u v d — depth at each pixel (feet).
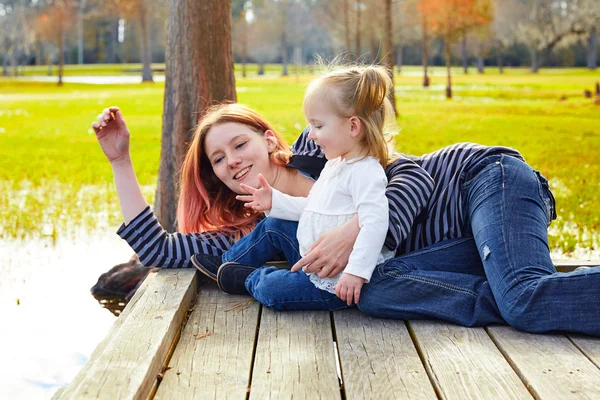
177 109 18.88
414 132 47.19
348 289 9.98
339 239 10.24
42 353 13.35
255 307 11.09
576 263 12.69
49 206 25.75
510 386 8.21
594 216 22.52
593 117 58.03
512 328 9.94
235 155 11.91
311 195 11.06
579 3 159.94
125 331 9.14
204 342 9.68
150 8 158.81
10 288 17.21
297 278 10.62
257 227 11.67
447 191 11.34
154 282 11.40
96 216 24.27
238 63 284.41
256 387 8.21
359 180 10.31
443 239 11.35
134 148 41.57
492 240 10.22
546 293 9.50
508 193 10.57
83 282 17.76
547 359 8.87
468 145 11.63
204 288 12.09
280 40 223.71
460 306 10.15
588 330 9.41
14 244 20.81
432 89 107.24
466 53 187.62
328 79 10.63
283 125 49.67
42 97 96.84
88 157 38.75
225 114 12.17
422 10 91.45
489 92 96.73
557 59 213.87
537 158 34.99
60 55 138.82
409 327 10.15
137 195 12.02
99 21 253.03
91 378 7.77
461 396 7.98
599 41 206.90
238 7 188.03
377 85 10.49
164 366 8.93
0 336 14.17
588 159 34.47
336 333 9.95
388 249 10.75
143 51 154.51
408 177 10.87
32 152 40.68
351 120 10.48
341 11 132.46
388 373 8.60
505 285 9.84
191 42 18.65
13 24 206.90
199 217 12.82
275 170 12.21
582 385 8.13
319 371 8.66
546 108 67.67
